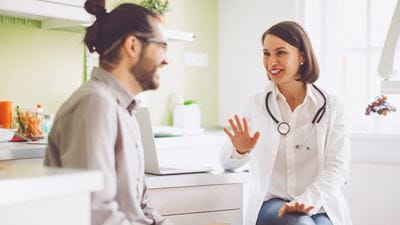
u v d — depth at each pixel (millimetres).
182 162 3371
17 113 2703
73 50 3246
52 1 2631
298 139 2191
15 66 2967
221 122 4195
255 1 3979
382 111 3396
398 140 3385
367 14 3672
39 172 940
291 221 1912
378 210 3273
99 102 1330
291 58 2162
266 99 2268
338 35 3803
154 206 1829
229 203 2000
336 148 2182
